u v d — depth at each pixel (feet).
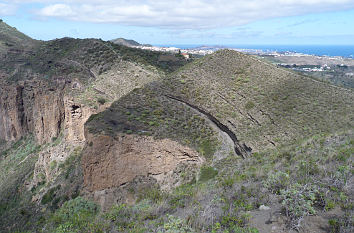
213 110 101.35
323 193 28.48
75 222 40.24
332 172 35.19
